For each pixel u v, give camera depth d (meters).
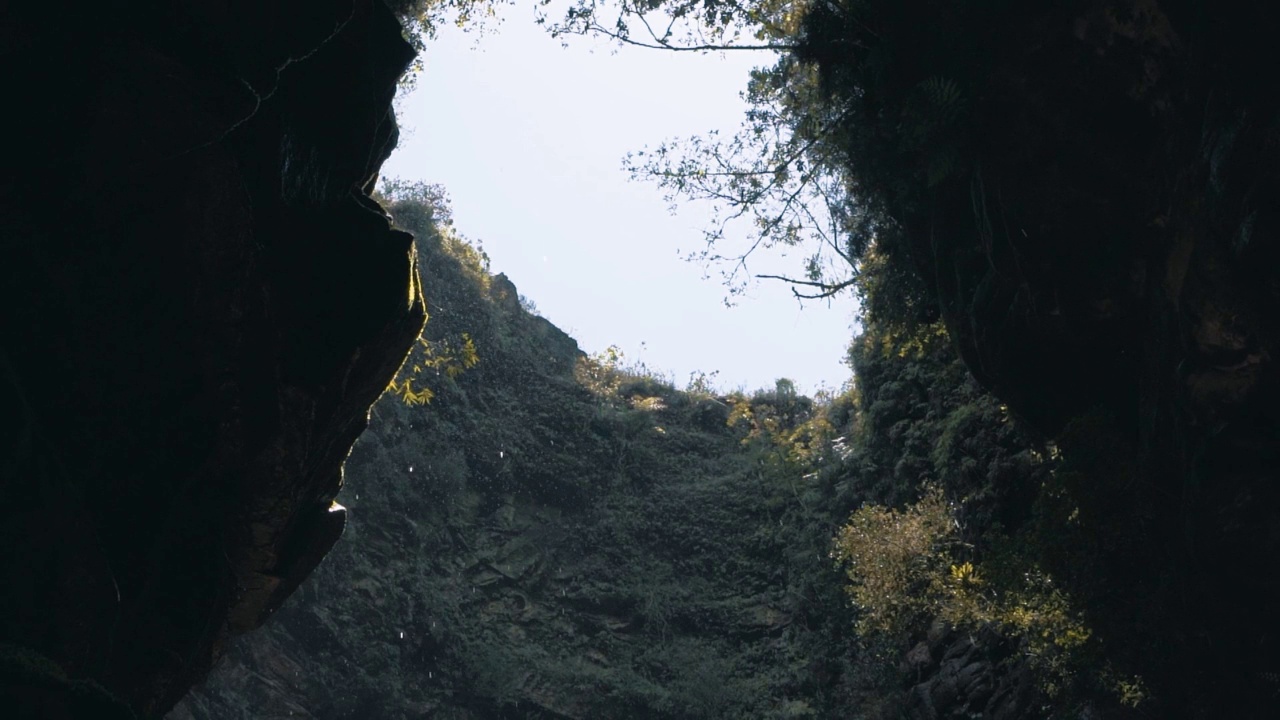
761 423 34.16
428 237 32.19
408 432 27.94
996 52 10.73
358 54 10.41
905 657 19.77
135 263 7.39
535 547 28.75
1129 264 10.20
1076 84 10.05
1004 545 11.64
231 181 7.77
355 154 10.53
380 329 10.05
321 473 11.29
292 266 9.55
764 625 27.06
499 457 29.89
